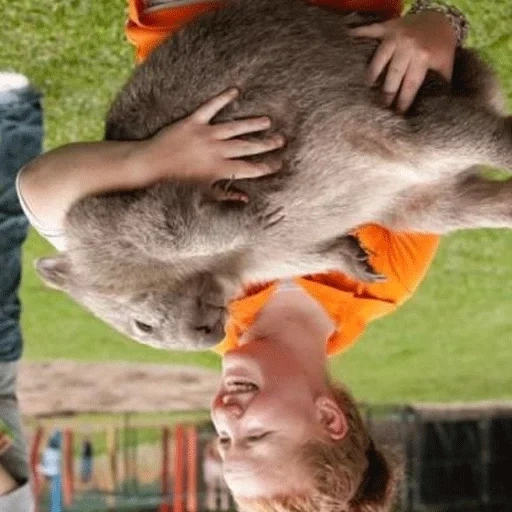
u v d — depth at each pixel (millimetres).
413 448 6672
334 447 2398
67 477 6562
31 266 4750
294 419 2377
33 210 2252
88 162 2186
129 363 6363
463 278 4957
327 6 2281
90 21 3543
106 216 2197
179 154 2148
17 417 2945
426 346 5590
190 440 6488
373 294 2402
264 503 2381
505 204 2383
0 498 2828
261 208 2221
